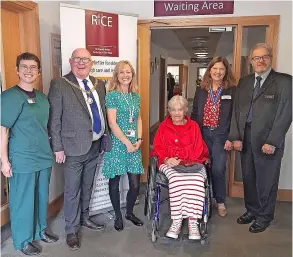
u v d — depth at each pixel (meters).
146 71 3.57
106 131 2.57
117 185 2.67
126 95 2.59
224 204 3.09
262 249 2.40
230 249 2.39
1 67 2.30
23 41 2.60
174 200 2.41
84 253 2.33
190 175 2.42
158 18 3.43
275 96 2.43
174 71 13.92
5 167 2.06
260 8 3.20
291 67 3.18
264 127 2.49
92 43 2.77
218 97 2.85
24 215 2.21
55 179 3.03
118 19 2.90
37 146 2.16
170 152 2.66
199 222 2.68
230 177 3.48
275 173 2.57
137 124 2.71
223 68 2.78
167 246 2.44
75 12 2.64
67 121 2.33
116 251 2.37
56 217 2.95
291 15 3.12
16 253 2.32
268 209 2.67
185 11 3.36
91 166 2.58
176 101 2.65
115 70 2.60
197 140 2.69
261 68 2.43
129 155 2.63
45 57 2.80
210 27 3.38
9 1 2.27
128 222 2.84
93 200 2.91
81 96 2.37
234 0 3.24
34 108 2.11
